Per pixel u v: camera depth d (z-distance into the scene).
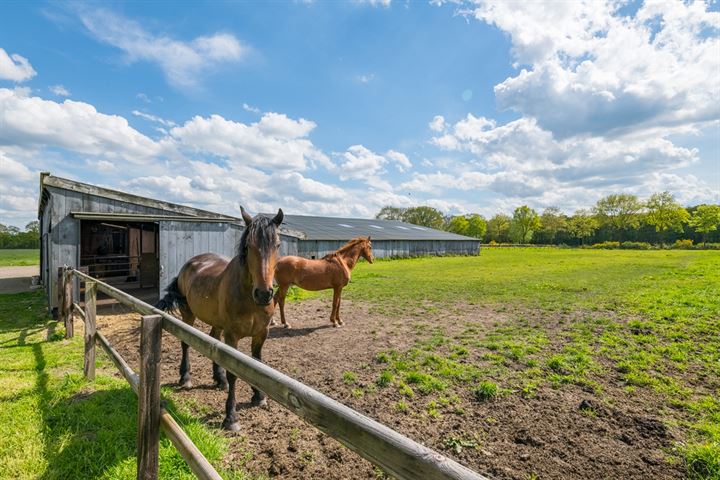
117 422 2.92
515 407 3.41
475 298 9.59
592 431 2.97
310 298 9.83
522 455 2.63
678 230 60.06
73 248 7.60
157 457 1.97
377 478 2.38
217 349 1.58
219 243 9.59
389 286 12.00
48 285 7.68
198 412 3.28
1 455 2.48
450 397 3.64
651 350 4.94
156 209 8.76
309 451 2.67
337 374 4.32
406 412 3.34
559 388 3.84
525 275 15.01
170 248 8.74
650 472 2.43
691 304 7.62
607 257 28.56
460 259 27.02
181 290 4.39
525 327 6.43
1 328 6.46
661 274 14.20
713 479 2.31
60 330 6.16
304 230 23.64
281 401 1.19
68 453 2.51
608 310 7.59
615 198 67.06
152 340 1.94
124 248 15.23
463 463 2.56
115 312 8.05
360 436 0.90
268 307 3.27
